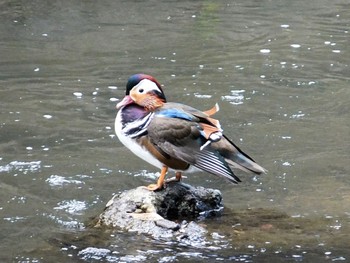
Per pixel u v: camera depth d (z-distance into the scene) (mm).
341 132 12477
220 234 8766
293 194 10102
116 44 17594
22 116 12984
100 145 11805
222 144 9086
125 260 8148
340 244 8578
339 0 22438
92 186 10320
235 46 17578
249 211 9508
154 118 8984
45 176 10594
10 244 8609
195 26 19250
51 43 17656
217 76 15312
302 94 14383
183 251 8352
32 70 15672
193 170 9234
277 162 11203
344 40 18219
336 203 9773
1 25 19078
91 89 14500
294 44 17797
